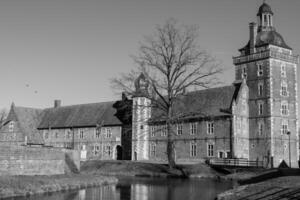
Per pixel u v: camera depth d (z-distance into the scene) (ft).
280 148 230.07
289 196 84.89
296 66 245.65
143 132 259.39
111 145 288.30
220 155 230.07
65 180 137.69
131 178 175.52
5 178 120.16
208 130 237.66
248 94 240.12
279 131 230.89
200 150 240.53
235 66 250.16
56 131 322.55
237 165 193.88
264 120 230.27
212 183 150.30
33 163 138.51
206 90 254.27
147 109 268.41
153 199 108.47
